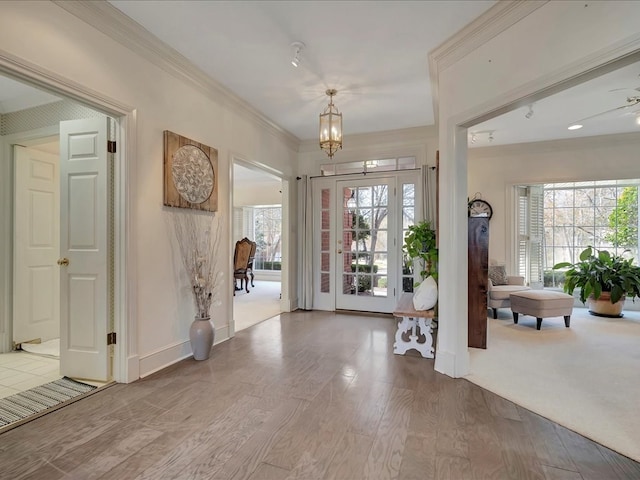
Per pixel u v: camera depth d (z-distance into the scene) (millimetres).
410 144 4930
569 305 4262
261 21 2441
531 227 5668
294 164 5441
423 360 3117
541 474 1606
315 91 3625
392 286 5004
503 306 4734
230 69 3152
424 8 2291
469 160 5648
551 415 2141
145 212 2713
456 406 2250
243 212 9469
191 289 3180
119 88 2467
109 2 2234
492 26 2338
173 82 2984
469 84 2562
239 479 1562
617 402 2316
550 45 2008
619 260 4941
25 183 3426
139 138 2646
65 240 2672
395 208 4961
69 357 2682
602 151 4984
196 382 2609
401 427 1994
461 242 2729
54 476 1580
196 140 3258
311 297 5406
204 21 2445
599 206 5793
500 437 1901
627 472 1624
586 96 3518
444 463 1677
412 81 3375
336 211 5305
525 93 2156
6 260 3322
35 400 2312
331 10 2320
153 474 1595
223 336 3721
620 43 1695
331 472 1609
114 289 2615
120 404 2260
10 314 3330
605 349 3424
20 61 1864
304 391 2461
